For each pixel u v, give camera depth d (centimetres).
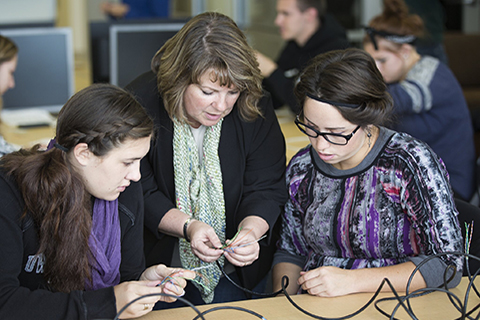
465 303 114
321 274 130
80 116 112
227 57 132
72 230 118
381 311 118
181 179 160
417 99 233
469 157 252
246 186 164
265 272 178
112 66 299
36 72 329
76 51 758
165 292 121
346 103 128
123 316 115
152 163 160
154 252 168
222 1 538
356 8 444
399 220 142
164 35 302
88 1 768
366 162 143
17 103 328
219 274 169
